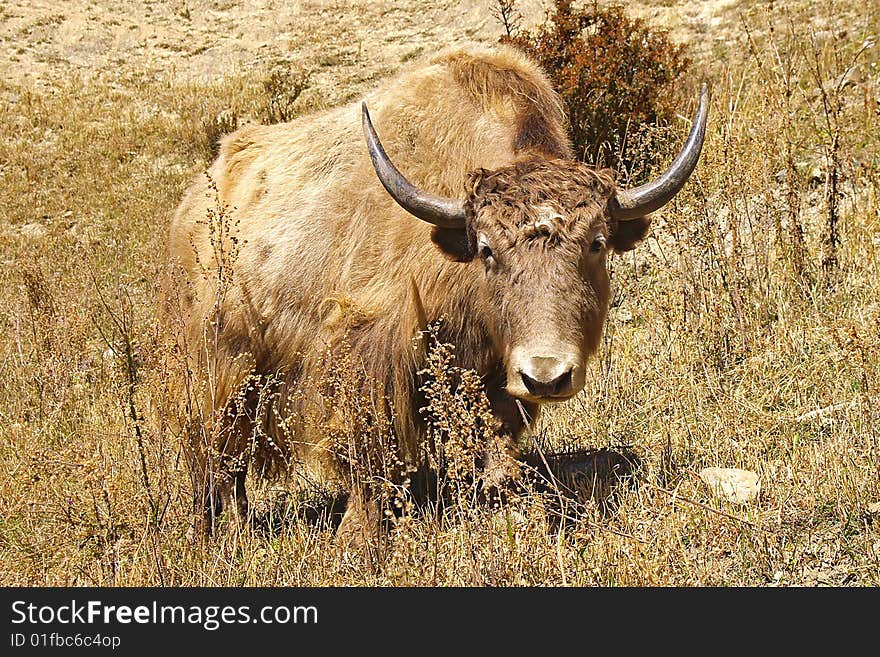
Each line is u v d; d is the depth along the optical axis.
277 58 27.67
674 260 8.80
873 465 5.27
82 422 7.36
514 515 5.08
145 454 5.98
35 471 5.52
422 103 5.95
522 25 23.67
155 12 33.97
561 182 4.98
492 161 5.54
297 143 6.65
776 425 6.14
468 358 5.50
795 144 9.69
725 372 7.08
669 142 10.41
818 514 5.12
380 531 5.47
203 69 27.75
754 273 8.20
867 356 6.00
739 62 14.03
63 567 5.13
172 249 7.35
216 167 7.29
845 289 7.62
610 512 5.46
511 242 4.86
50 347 8.83
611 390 6.96
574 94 10.85
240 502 6.64
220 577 5.04
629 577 4.62
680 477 5.68
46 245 16.02
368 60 25.64
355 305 5.66
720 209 9.04
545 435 6.71
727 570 4.76
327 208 6.12
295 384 6.27
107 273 13.62
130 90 25.72
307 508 6.60
